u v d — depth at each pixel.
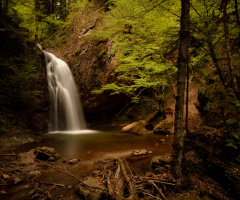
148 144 8.48
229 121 3.71
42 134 11.14
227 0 4.37
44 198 3.68
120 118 16.50
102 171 4.57
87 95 14.84
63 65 15.21
